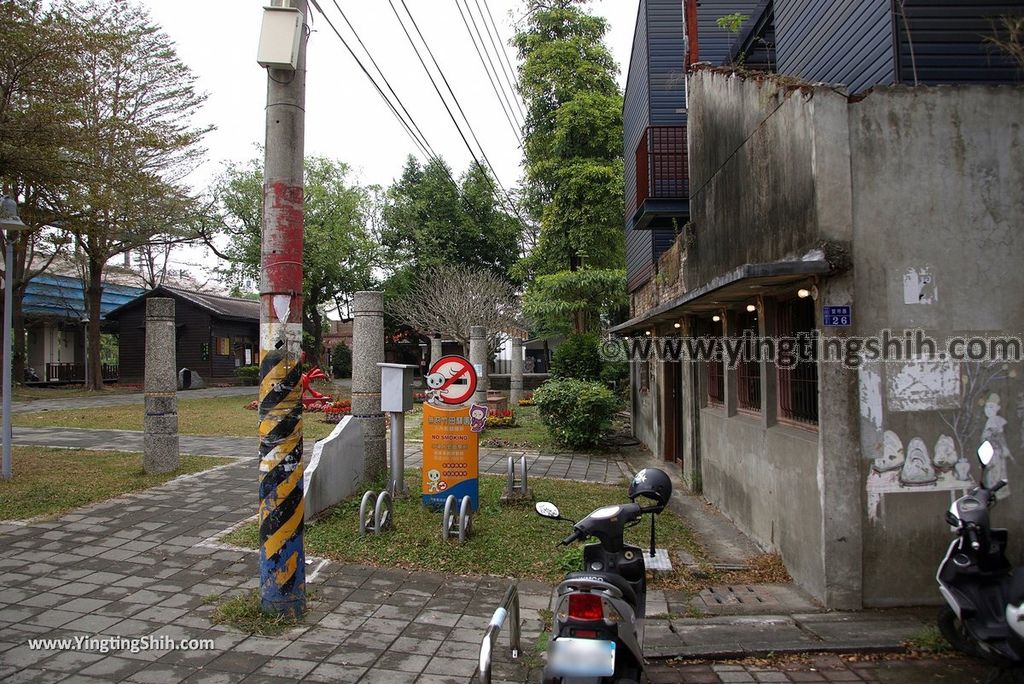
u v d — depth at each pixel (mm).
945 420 4820
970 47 5734
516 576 5633
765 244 6035
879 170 4895
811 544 5125
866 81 6148
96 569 5441
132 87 19516
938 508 4801
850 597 4781
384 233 31359
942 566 4180
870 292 4848
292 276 4750
